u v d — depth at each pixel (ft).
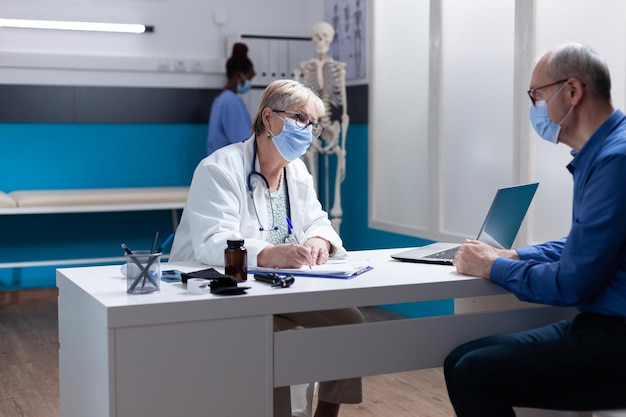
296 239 8.85
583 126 6.93
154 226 20.29
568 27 12.02
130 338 6.03
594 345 6.49
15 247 19.13
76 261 18.33
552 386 6.55
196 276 6.90
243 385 6.43
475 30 14.34
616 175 6.41
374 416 10.89
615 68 11.15
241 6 20.56
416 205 16.58
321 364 6.72
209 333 6.27
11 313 17.21
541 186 12.73
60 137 19.27
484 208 14.37
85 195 17.52
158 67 19.76
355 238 19.06
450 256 8.22
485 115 14.20
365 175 18.45
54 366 13.08
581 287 6.50
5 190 18.93
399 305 17.03
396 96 17.08
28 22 18.58
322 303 6.59
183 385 6.22
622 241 6.45
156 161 20.17
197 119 20.34
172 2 19.94
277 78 20.56
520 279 6.89
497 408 6.61
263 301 6.40
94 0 19.24
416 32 16.26
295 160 9.24
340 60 19.33
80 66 19.11
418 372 13.00
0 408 11.03
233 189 8.25
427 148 16.06
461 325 7.23
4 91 18.65
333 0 19.53
